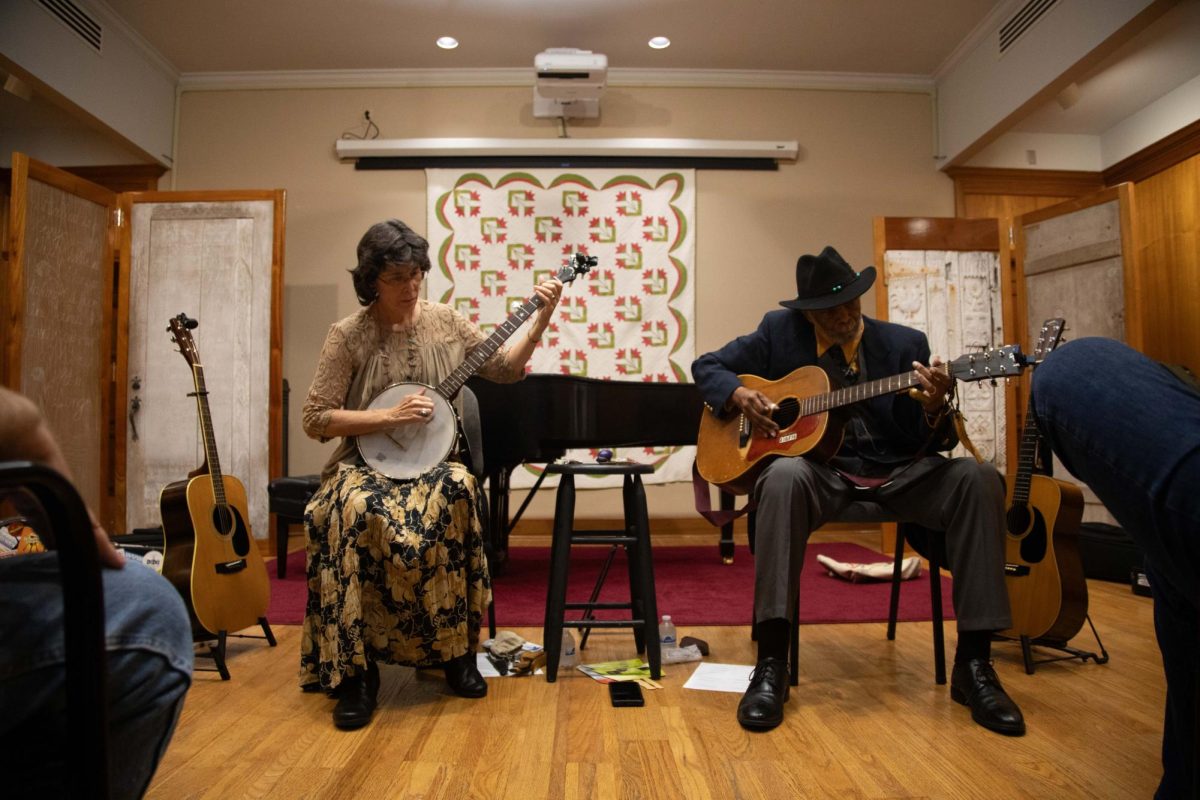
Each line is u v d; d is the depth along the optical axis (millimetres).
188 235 4500
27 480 553
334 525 1823
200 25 4672
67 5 4238
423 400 1955
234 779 1449
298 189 5242
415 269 2008
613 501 5098
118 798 740
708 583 3428
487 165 5203
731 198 5297
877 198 5355
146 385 4453
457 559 1874
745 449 2172
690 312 5219
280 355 4438
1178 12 4195
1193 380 977
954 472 1858
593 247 5207
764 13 4590
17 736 650
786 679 1802
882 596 3119
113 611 716
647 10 4555
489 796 1370
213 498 2252
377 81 5277
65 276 4207
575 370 5148
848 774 1457
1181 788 1056
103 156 5285
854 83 5367
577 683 2031
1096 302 4301
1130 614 2859
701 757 1538
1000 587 1797
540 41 4902
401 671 2158
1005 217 5516
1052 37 4137
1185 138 4988
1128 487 808
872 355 2156
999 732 1663
